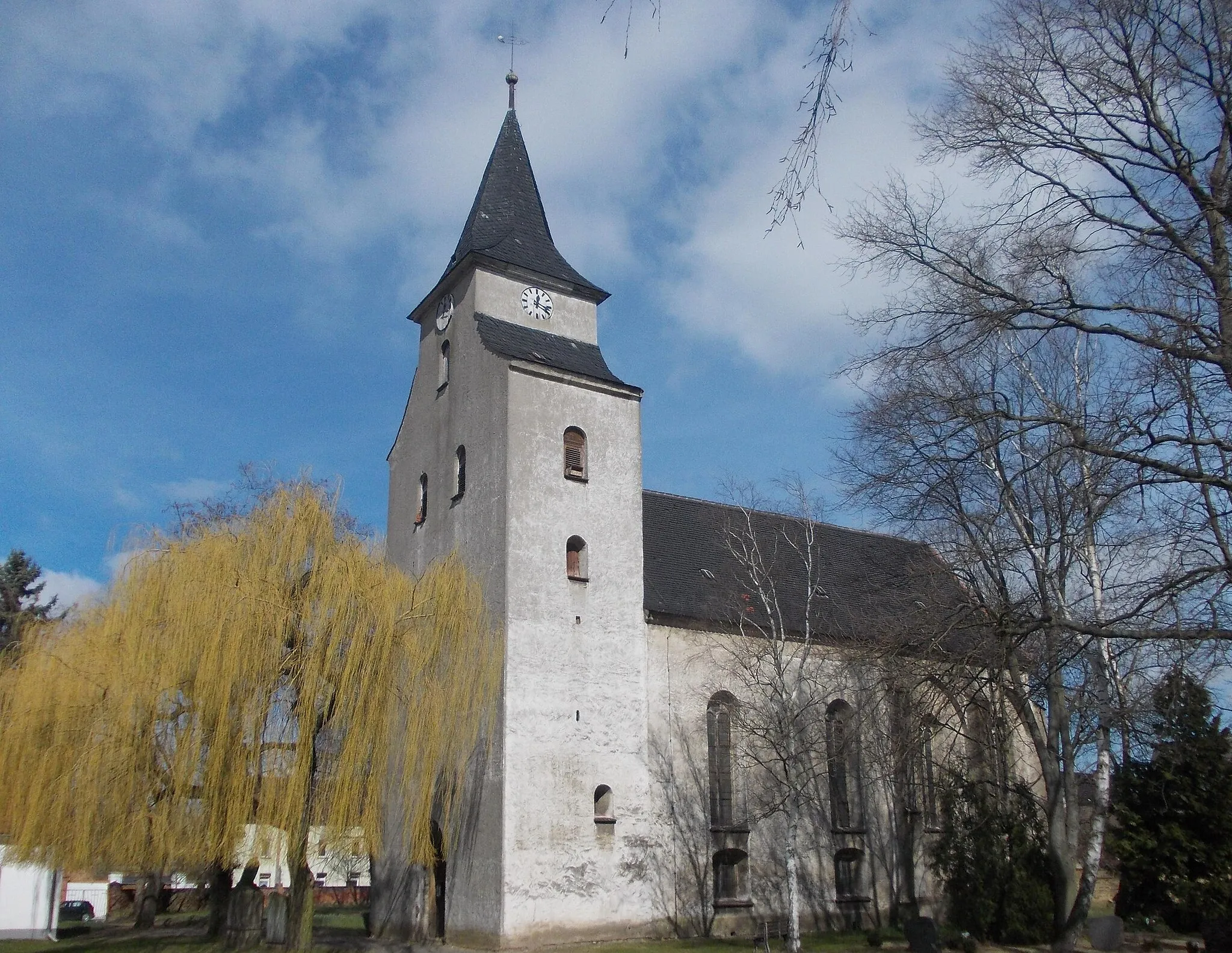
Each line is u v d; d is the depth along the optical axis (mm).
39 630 23391
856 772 31891
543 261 33188
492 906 24578
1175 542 14633
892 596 26656
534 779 25641
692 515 36344
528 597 27125
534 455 28469
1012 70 15711
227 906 25781
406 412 34812
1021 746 35438
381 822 23688
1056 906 25578
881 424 20328
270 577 23375
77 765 20875
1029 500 22062
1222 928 22312
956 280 16328
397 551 33625
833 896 30562
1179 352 13977
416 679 24328
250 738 21781
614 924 26031
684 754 28828
